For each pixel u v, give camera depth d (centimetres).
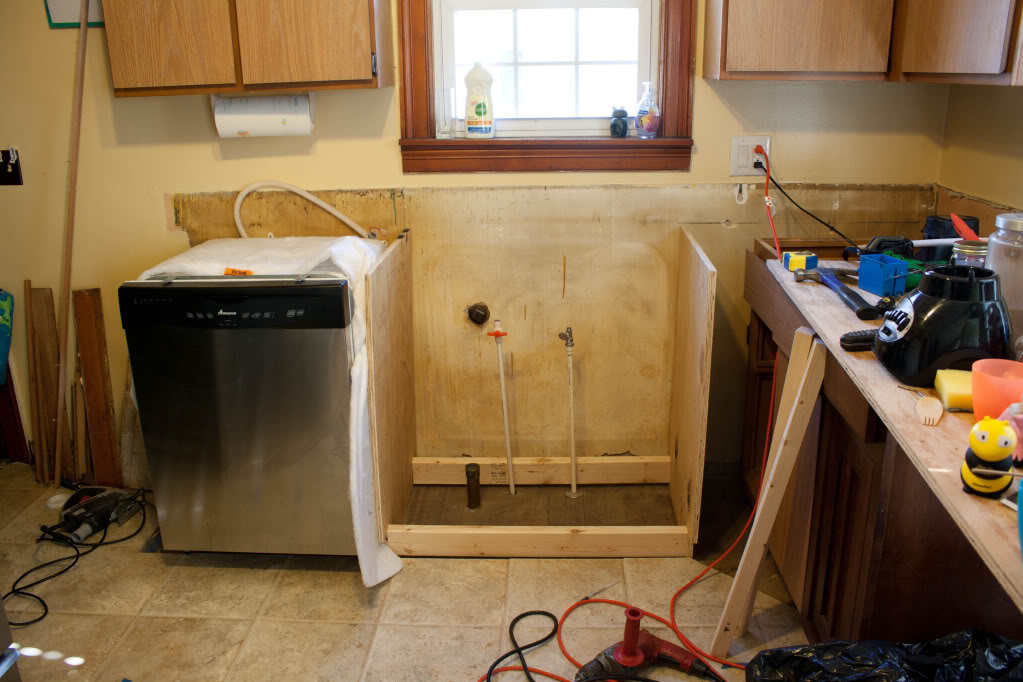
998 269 156
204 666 196
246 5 213
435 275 261
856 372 140
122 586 226
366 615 214
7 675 142
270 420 213
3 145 254
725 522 252
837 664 150
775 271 208
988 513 98
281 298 202
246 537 229
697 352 218
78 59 239
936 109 241
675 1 234
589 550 235
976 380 119
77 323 265
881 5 207
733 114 242
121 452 275
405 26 238
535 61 250
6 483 281
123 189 256
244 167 253
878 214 250
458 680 190
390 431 237
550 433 278
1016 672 135
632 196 250
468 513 259
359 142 249
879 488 150
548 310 263
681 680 187
